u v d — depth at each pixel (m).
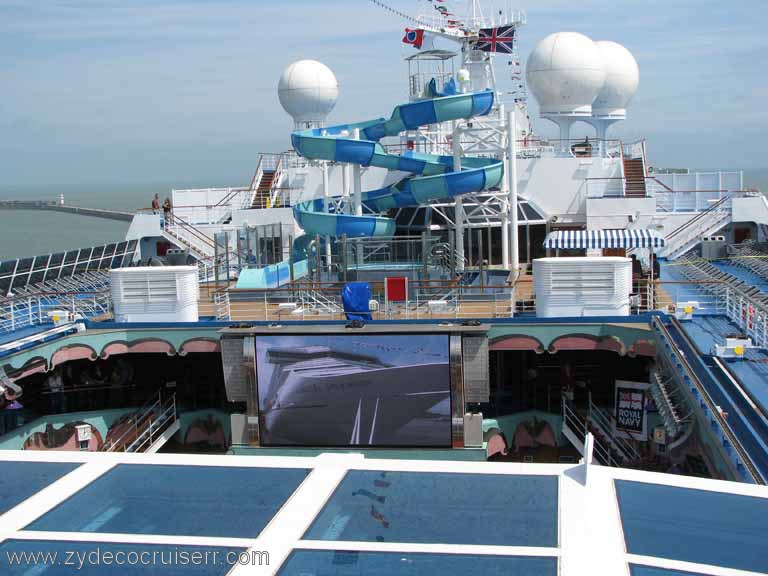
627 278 26.23
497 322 26.27
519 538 7.81
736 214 41.41
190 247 42.84
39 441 27.38
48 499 9.13
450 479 9.27
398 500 8.79
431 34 40.50
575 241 28.89
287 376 25.09
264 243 36.34
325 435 25.25
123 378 30.25
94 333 27.31
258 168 48.06
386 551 7.70
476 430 24.69
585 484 8.89
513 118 33.25
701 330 24.70
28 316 29.00
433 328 24.64
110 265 41.34
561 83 41.28
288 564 7.55
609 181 39.03
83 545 8.04
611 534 7.77
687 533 7.80
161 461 10.22
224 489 9.30
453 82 38.78
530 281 33.84
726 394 18.06
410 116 33.56
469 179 31.08
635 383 25.52
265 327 25.73
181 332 27.22
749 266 36.75
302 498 8.95
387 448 25.02
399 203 36.31
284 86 47.41
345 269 30.94
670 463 23.69
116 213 105.88
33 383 29.77
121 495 9.21
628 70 47.62
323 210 38.97
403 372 24.64
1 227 189.50
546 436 27.92
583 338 25.88
